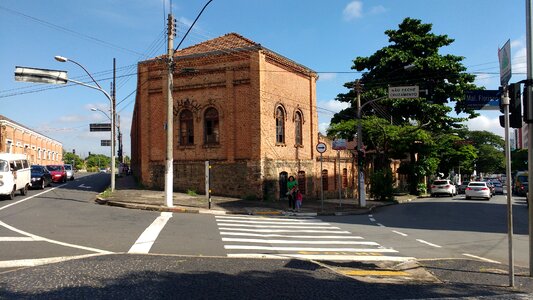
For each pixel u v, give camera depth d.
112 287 6.70
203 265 8.53
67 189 28.52
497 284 7.75
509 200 7.71
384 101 37.31
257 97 24.73
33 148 59.78
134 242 10.96
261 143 24.69
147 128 27.25
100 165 123.12
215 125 25.89
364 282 7.70
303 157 29.50
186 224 14.59
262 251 10.56
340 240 12.95
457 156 52.84
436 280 8.06
